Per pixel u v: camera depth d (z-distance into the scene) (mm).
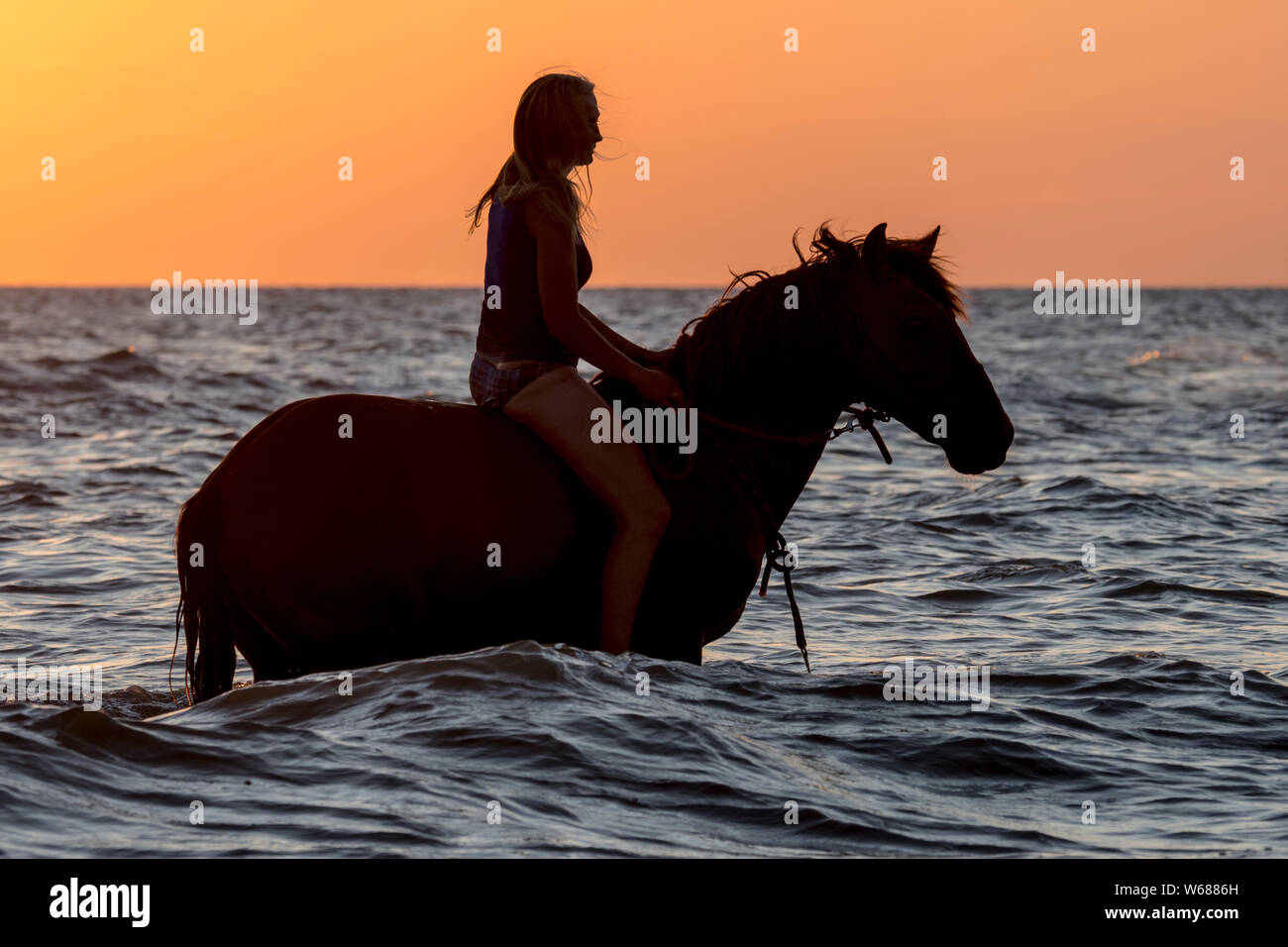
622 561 4930
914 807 4027
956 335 5270
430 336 54594
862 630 7902
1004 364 39219
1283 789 4445
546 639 5172
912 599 8883
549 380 4941
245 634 4859
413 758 4027
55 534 11305
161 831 3432
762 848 3590
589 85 4984
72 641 7570
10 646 7410
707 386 5309
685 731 4355
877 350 5262
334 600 4711
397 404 4938
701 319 5480
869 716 4930
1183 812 4172
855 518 12680
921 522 12211
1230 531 12000
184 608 4820
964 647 7359
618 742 4238
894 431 21688
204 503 4789
